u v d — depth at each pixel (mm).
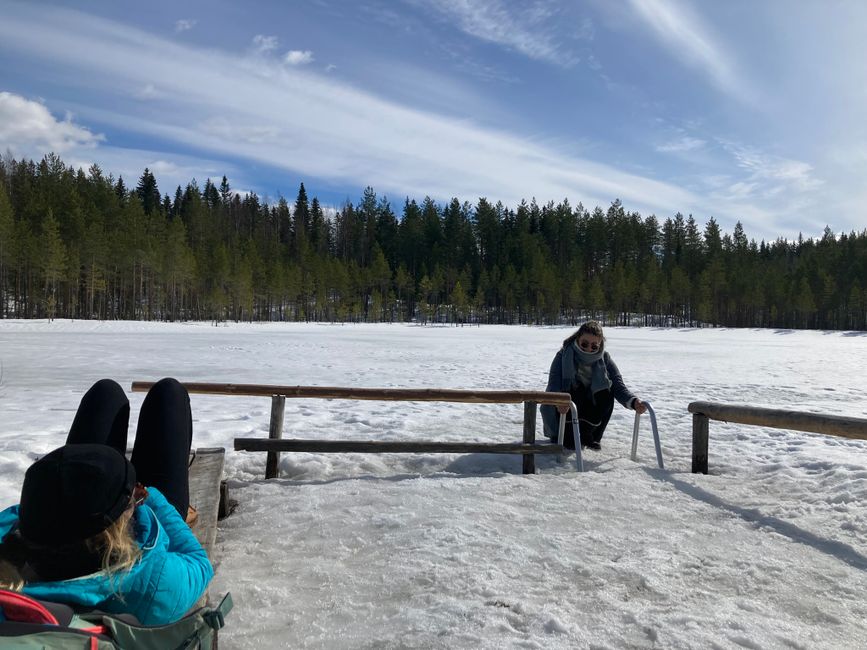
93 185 93250
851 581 2949
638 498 4340
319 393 4945
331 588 2834
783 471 5312
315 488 4586
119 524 1355
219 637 2379
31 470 1267
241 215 137375
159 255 75938
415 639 2330
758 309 102312
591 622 2469
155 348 23000
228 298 83375
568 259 118250
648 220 123375
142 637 1306
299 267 99188
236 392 4926
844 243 113062
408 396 4930
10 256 63625
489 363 18406
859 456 5852
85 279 72938
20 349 20922
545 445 5000
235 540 3527
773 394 11625
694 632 2379
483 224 123375
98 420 2393
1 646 989
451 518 3795
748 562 3154
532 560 3139
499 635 2352
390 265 121938
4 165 102750
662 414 8680
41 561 1271
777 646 2303
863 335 68938
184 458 2279
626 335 62781
